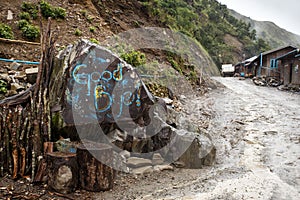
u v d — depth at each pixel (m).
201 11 51.38
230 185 5.09
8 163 4.79
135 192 4.70
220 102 13.21
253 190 4.89
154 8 19.66
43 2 12.37
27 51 9.64
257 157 6.68
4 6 11.42
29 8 11.87
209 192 4.79
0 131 4.82
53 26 11.78
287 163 6.23
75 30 12.17
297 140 7.82
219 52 36.91
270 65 25.88
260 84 22.28
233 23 64.50
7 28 10.00
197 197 4.59
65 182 4.39
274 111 11.70
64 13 12.69
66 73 5.16
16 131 4.81
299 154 6.76
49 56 5.29
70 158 4.46
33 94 5.14
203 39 34.59
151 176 5.43
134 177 5.30
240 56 49.50
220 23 55.53
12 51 9.38
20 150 4.78
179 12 27.17
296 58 20.19
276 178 5.44
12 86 7.37
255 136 8.28
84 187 4.59
